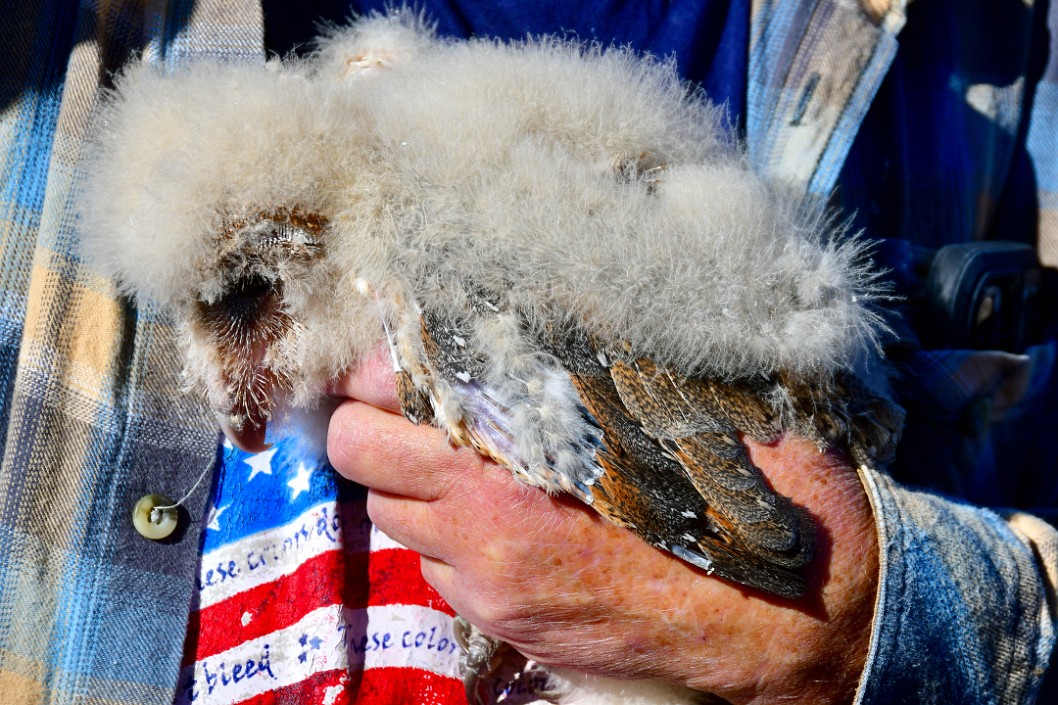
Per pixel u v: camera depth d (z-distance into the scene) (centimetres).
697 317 86
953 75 164
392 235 88
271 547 118
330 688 111
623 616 96
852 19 137
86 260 108
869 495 100
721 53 139
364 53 113
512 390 84
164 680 112
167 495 117
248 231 88
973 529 114
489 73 98
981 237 170
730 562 83
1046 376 169
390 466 96
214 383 98
